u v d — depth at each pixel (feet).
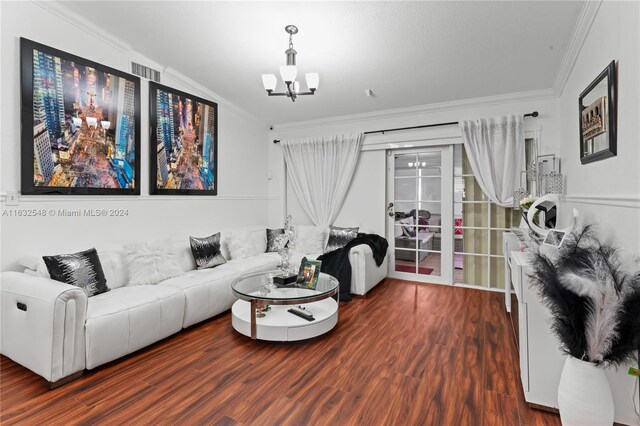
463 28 8.46
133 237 10.61
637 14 4.85
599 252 4.44
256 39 9.34
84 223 9.25
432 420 5.43
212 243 12.00
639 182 4.77
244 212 16.15
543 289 4.77
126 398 5.99
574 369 4.64
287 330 8.29
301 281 9.62
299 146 17.37
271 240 15.47
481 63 10.38
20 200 7.91
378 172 15.88
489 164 13.01
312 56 10.13
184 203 12.58
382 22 8.28
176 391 6.23
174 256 10.46
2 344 7.12
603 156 6.37
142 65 10.66
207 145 13.57
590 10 7.04
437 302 11.94
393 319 10.18
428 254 15.02
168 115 11.68
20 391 6.14
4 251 7.67
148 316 7.86
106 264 8.91
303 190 17.34
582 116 7.89
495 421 5.42
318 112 15.92
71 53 8.75
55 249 8.57
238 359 7.55
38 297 6.41
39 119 8.13
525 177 12.56
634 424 5.07
